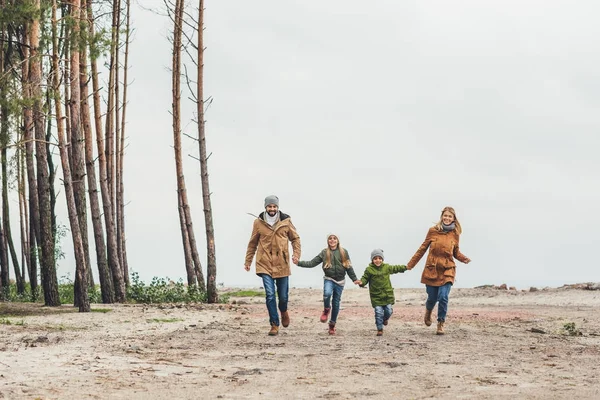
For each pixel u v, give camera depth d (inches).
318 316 722.2
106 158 1251.2
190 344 468.8
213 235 1040.2
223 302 1052.5
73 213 798.5
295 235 545.0
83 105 984.3
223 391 294.7
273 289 533.3
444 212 540.7
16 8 781.3
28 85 786.8
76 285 917.2
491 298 1179.3
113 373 336.5
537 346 464.4
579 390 300.2
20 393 279.7
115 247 1053.2
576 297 1132.5
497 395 287.7
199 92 1019.3
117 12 1235.9
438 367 366.6
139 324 619.5
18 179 1445.6
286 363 380.8
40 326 587.5
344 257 539.2
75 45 818.8
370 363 378.9
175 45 1133.1
